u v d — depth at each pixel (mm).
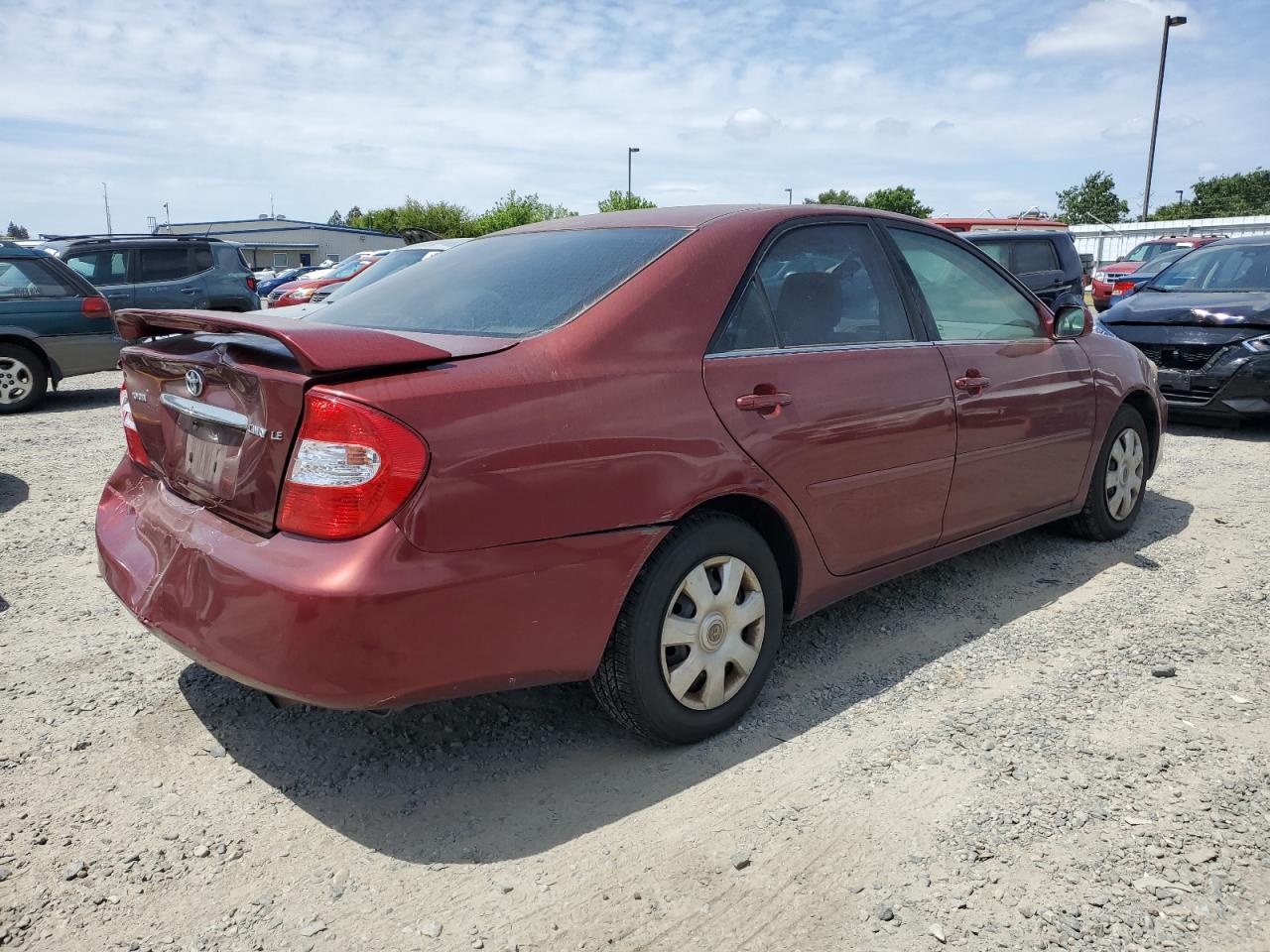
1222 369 7707
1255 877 2361
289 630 2271
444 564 2338
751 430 2957
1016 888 2334
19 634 3818
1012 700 3277
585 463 2564
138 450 3105
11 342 9570
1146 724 3100
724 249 3109
